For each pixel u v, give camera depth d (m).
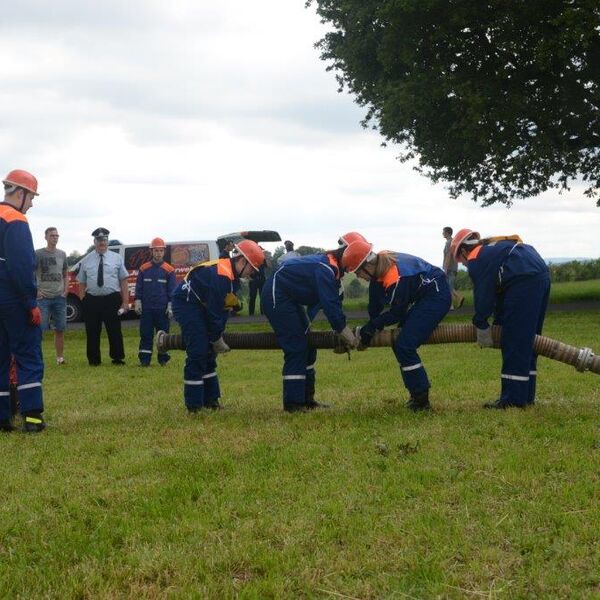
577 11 23.70
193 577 4.13
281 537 4.61
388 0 25.52
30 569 4.27
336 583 4.03
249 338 8.74
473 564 4.15
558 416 7.40
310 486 5.52
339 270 8.15
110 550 4.52
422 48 26.67
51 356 17.41
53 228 15.25
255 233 27.50
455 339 8.04
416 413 7.82
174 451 6.67
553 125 27.56
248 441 6.90
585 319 21.80
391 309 7.94
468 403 8.55
